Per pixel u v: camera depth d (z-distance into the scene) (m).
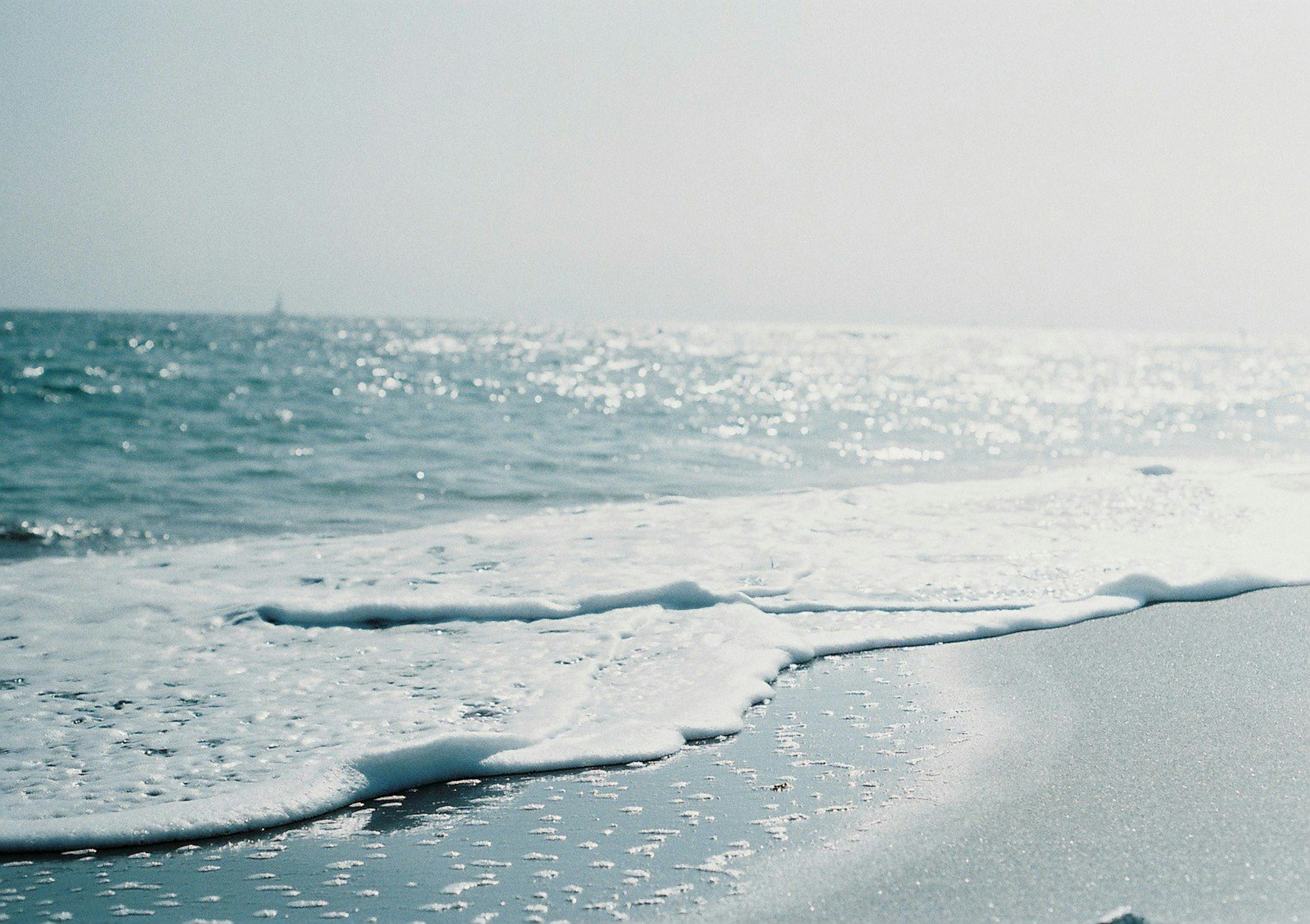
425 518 12.63
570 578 8.75
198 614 7.59
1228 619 7.21
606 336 123.12
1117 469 16.11
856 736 5.15
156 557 9.91
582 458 18.14
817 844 3.88
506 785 4.63
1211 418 28.28
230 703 5.72
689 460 18.23
